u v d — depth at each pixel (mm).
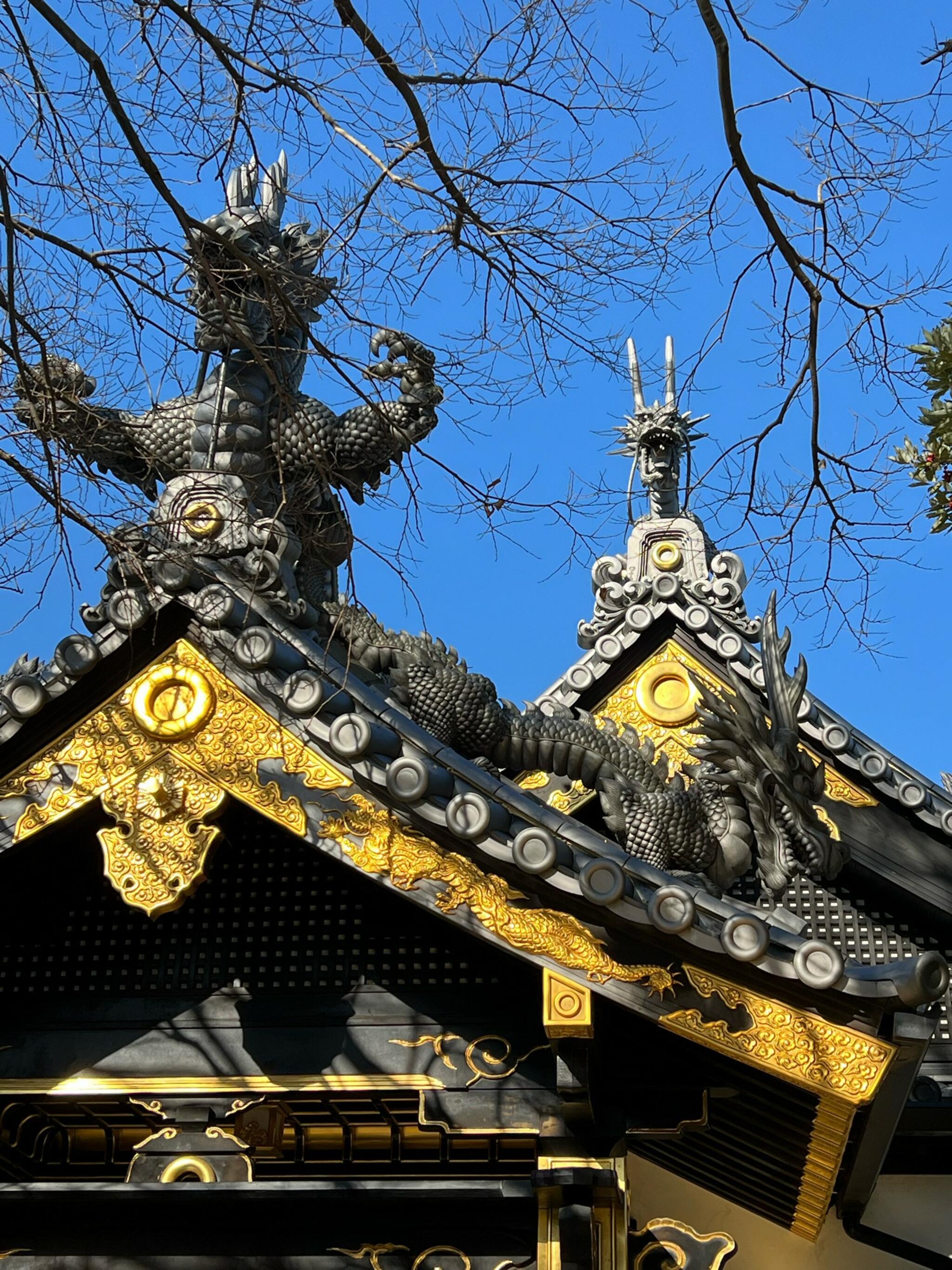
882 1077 6445
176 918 7898
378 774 6902
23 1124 8242
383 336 8391
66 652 7359
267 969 7738
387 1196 7074
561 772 8602
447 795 6887
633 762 8641
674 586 12102
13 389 7465
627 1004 6652
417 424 8305
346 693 7273
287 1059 7469
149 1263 7297
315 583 8406
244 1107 7473
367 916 7816
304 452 8234
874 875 11352
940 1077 10344
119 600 7363
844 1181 8969
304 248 8289
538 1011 7457
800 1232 9820
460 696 8445
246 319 8117
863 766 11375
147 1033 7609
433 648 8680
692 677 9836
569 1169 6910
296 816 7148
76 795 7379
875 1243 10062
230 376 8203
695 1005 6633
